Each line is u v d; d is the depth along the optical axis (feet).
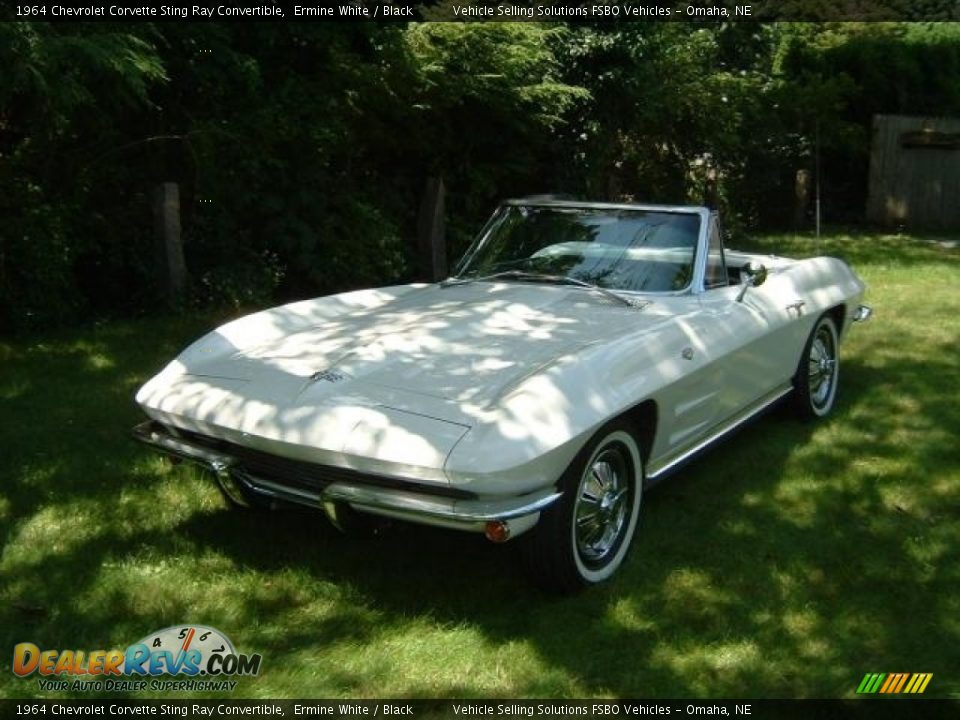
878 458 16.26
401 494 10.30
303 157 27.84
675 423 12.80
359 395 11.03
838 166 54.95
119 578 11.54
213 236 26.81
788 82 51.01
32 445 15.55
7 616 10.68
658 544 12.86
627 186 44.57
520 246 16.56
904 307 28.55
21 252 22.54
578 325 13.15
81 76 21.21
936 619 11.00
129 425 16.62
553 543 10.77
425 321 13.44
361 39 28.78
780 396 17.01
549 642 10.38
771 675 9.87
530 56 30.55
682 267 15.21
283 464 11.12
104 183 26.45
